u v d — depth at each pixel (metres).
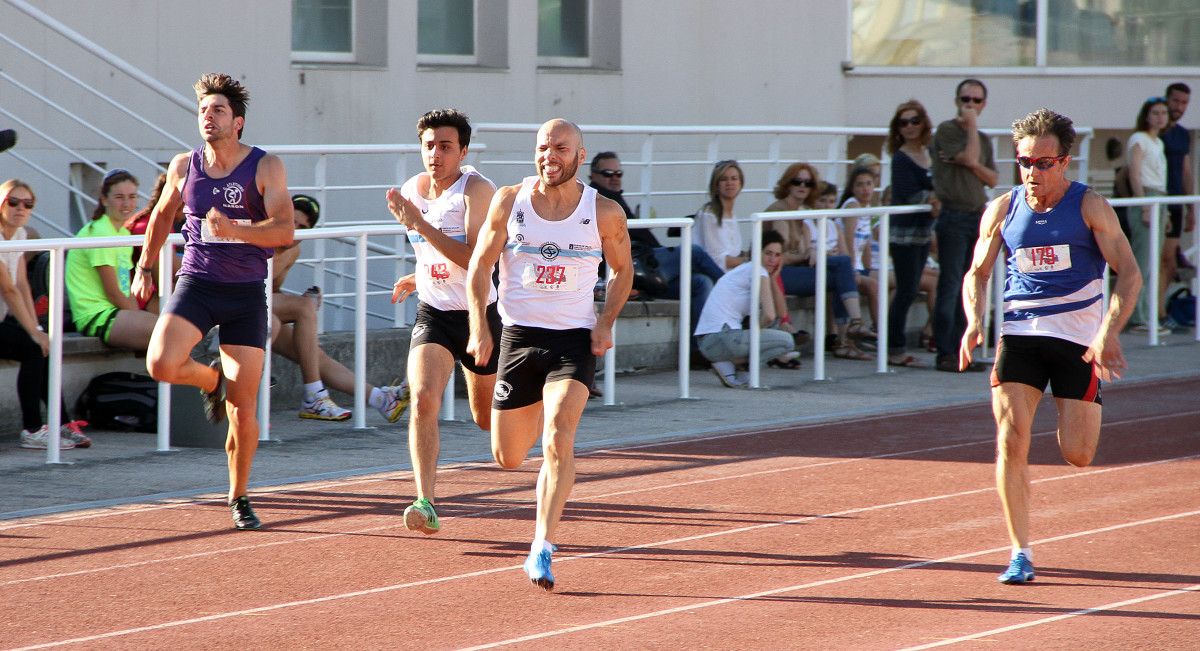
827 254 33.50
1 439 22.77
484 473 20.78
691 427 24.72
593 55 40.09
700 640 13.11
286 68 34.59
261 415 22.97
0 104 30.41
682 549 16.55
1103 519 18.17
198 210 16.75
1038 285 15.37
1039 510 18.69
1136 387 29.70
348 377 25.42
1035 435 24.19
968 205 30.81
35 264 24.34
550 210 15.05
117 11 32.12
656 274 31.33
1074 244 15.16
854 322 32.81
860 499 19.23
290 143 34.75
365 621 13.66
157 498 18.83
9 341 21.73
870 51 44.50
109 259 23.25
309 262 27.03
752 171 42.22
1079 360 15.27
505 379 15.38
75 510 18.12
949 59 45.31
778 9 42.41
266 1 34.25
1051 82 46.47
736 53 41.78
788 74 42.81
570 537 17.11
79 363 23.64
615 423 25.03
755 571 15.62
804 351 33.88
